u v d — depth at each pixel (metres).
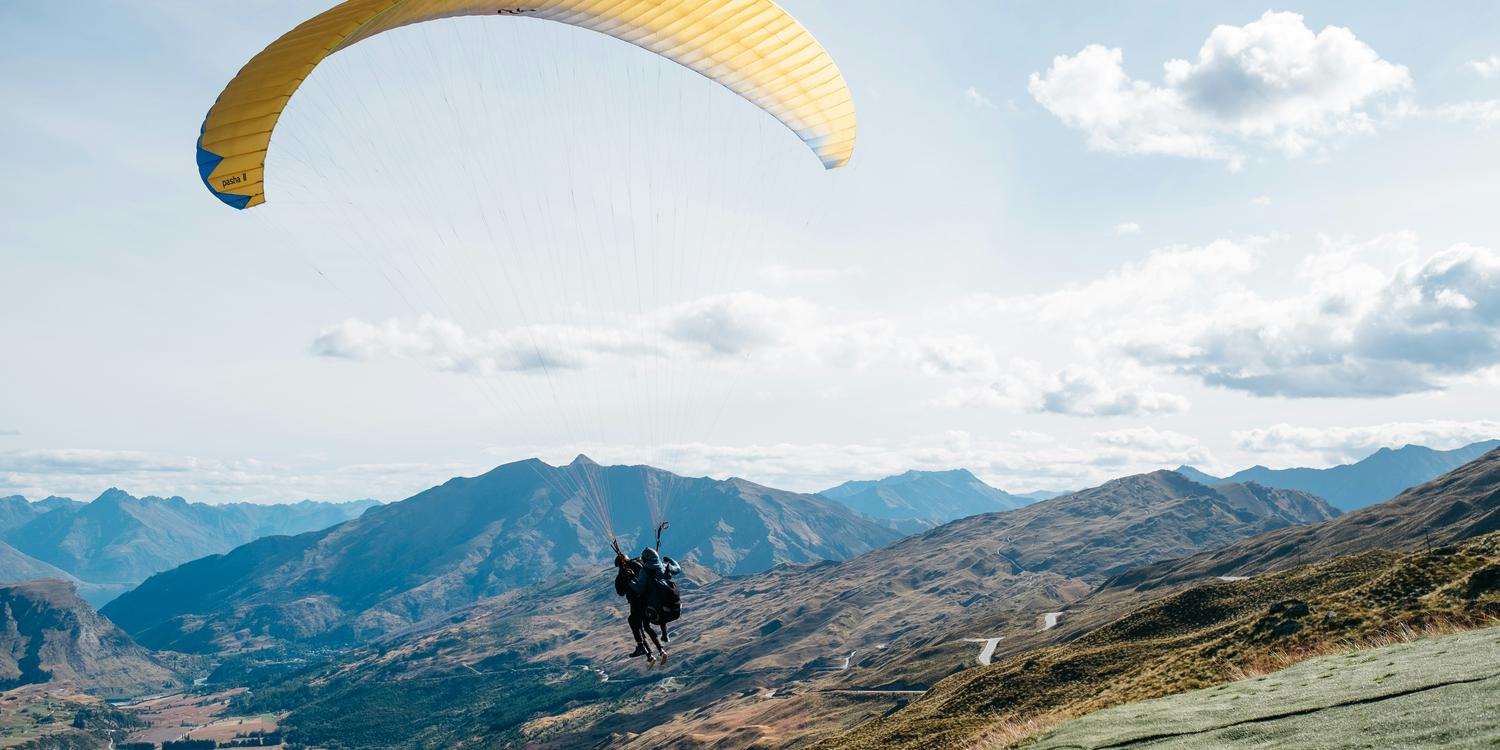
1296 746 13.83
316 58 17.58
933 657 197.50
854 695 181.75
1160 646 71.06
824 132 26.80
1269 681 21.78
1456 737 11.79
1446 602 34.62
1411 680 16.28
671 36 24.36
